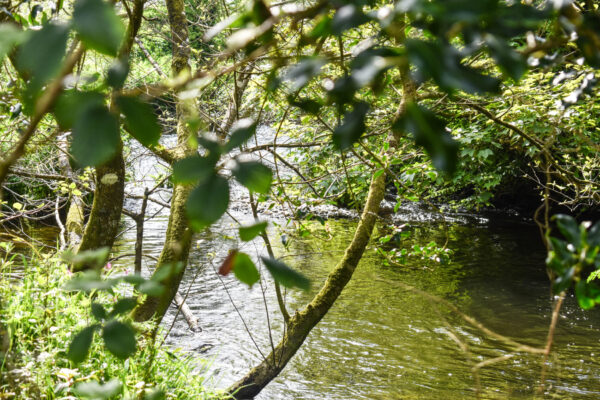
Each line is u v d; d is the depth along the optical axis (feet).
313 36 2.09
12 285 12.55
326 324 27.45
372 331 26.66
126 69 1.74
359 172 16.60
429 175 13.73
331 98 1.97
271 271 1.99
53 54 1.41
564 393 20.33
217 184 1.88
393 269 35.96
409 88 4.15
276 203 14.97
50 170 19.58
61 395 9.86
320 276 33.55
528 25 2.03
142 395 4.66
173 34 15.03
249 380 15.47
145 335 12.16
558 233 45.11
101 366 10.93
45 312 12.00
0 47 1.41
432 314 28.89
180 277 14.03
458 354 24.16
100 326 2.59
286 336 15.83
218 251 36.22
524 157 26.96
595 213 47.57
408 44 1.78
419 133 1.73
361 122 1.97
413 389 20.86
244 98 16.76
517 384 21.20
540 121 15.51
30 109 1.61
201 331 25.67
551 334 3.74
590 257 2.99
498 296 31.30
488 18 2.04
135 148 20.62
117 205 14.82
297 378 21.71
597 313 28.73
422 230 46.50
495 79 1.80
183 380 13.76
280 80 2.14
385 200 56.54
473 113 17.83
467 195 52.70
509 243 42.80
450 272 35.60
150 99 1.89
